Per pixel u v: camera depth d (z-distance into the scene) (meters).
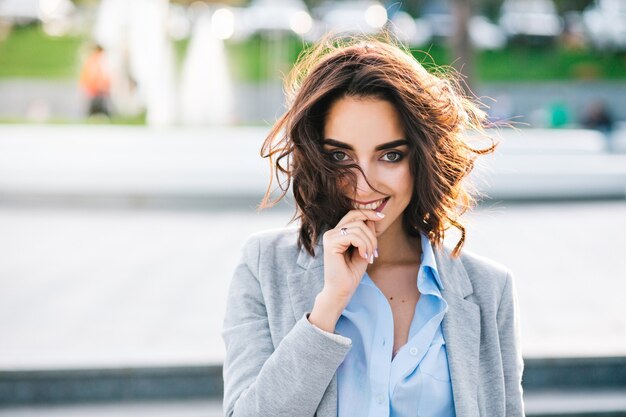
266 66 19.62
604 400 3.56
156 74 12.88
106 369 3.55
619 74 21.31
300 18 20.88
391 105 1.45
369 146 1.45
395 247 1.63
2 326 4.23
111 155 8.91
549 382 3.70
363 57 1.48
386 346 1.51
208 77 13.08
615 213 8.28
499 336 1.63
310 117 1.46
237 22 21.16
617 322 4.29
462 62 13.06
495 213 8.27
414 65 1.53
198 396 3.59
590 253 6.23
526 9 23.81
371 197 1.46
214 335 4.07
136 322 4.32
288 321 1.54
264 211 8.38
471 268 1.66
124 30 12.99
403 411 1.49
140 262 5.91
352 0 22.19
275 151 1.60
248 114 16.89
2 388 3.53
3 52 19.94
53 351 3.77
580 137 10.52
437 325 1.54
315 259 1.59
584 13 23.73
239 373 1.51
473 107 1.67
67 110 16.67
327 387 1.47
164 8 13.03
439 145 1.51
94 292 5.01
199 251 6.34
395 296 1.60
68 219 7.84
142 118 13.25
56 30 21.52
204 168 8.65
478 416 1.51
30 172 8.60
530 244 6.61
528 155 9.41
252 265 1.63
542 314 4.48
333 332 1.50
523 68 21.28
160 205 8.59
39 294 4.94
